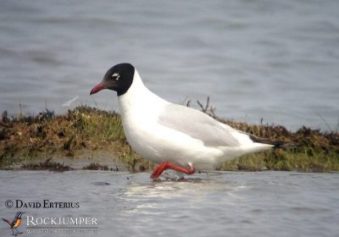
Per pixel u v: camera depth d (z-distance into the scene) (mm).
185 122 13633
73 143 15477
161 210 12016
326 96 24438
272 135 16500
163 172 14719
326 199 12844
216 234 10906
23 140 15539
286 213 12000
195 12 34188
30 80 25203
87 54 28625
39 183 13602
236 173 14828
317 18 33000
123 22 32531
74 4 34719
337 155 15891
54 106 21953
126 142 15828
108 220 11492
